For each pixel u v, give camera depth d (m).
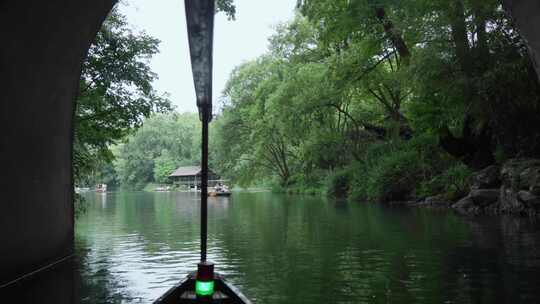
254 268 8.77
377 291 6.88
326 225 15.65
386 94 29.34
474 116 18.72
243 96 51.47
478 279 7.36
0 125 6.89
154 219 20.22
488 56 17.03
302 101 28.97
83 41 8.70
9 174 7.23
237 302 5.12
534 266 8.09
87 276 8.15
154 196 55.12
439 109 19.95
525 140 17.52
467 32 17.77
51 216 8.91
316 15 24.17
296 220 17.89
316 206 25.73
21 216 7.66
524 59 15.89
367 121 31.64
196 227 16.45
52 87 8.38
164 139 100.56
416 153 24.97
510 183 16.45
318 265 8.91
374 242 11.50
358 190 29.00
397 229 13.80
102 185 87.00
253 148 50.88
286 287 7.24
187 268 8.87
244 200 37.72
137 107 14.16
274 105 32.06
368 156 29.61
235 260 9.63
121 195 61.91
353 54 24.55
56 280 7.80
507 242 10.59
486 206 17.86
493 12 16.56
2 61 6.71
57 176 9.20
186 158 101.31
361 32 23.53
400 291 6.84
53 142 8.87
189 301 5.29
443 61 17.50
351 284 7.34
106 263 9.42
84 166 13.85
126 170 99.62
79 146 13.73
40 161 8.32
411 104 21.41
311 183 42.88
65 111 9.23
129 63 13.80
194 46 5.39
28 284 7.49
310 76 30.12
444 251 9.86
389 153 27.55
